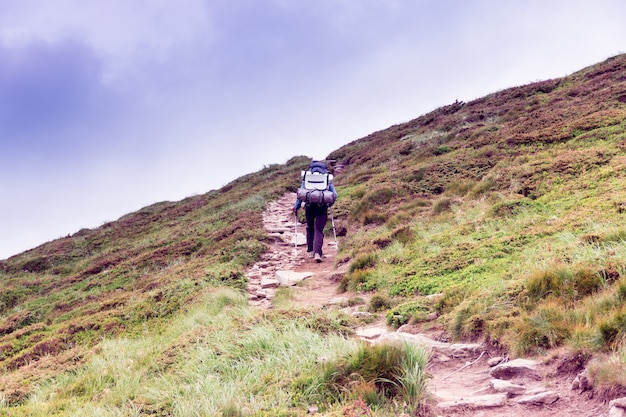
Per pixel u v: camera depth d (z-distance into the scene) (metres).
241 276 12.48
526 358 5.20
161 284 13.45
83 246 28.17
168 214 32.06
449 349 5.93
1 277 23.94
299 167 35.22
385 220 15.32
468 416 4.30
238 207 23.61
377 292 9.34
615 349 4.45
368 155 28.34
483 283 7.48
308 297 10.41
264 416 4.48
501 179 14.09
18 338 12.20
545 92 27.19
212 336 7.34
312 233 14.29
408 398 4.53
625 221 8.12
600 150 13.46
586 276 5.92
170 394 5.50
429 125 29.53
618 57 27.64
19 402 6.91
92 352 8.70
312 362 5.52
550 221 9.81
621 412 3.62
